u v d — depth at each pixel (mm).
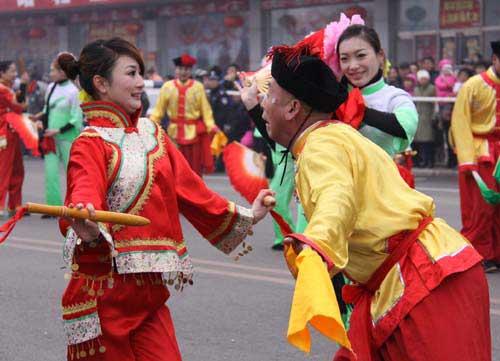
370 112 12438
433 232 8766
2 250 23141
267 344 14891
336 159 8477
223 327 15836
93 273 9383
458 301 8617
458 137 19953
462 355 8492
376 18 52938
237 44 60406
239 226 10312
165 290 9945
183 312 16812
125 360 9680
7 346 14977
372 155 8711
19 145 29469
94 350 9680
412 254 8688
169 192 9938
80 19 67750
